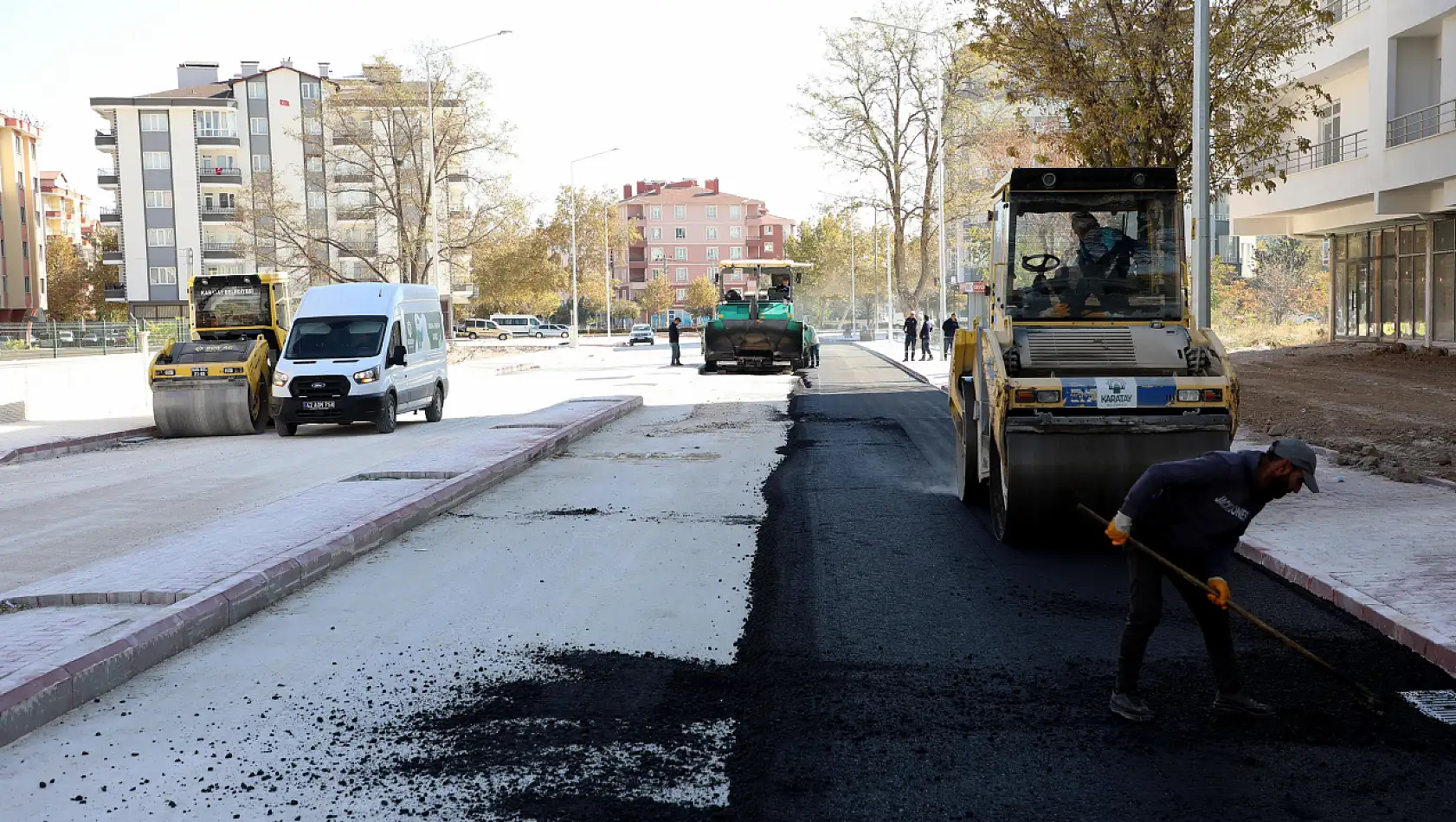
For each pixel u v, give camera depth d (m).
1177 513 5.23
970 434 11.13
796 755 4.91
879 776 4.67
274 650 6.66
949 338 40.72
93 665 5.89
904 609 7.32
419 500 10.84
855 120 54.44
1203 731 5.13
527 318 87.69
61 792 4.66
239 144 81.00
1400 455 12.84
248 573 7.79
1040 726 5.22
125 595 7.31
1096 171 9.73
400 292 21.69
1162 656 6.26
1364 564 7.90
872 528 10.10
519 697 5.71
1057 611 7.24
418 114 51.41
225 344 21.23
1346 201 27.12
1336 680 5.79
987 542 9.45
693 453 15.70
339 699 5.74
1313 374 23.48
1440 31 23.70
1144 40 17.20
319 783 4.69
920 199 54.78
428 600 7.78
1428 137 22.39
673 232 144.62
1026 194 9.82
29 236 93.06
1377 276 30.92
